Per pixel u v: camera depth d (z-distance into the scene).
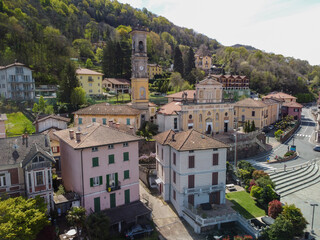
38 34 109.69
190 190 35.06
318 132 74.38
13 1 122.44
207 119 64.31
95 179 32.78
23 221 23.06
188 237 31.03
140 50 68.06
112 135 34.28
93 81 102.69
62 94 82.44
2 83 80.81
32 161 28.39
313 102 157.00
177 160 35.03
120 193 34.69
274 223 30.41
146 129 60.88
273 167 53.16
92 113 62.41
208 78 63.62
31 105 76.94
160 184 40.78
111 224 30.56
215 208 36.22
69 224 29.30
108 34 180.25
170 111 64.00
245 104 82.44
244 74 160.88
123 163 34.62
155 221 34.00
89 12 194.88
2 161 28.58
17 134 58.91
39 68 102.12
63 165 38.44
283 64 186.25
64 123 57.19
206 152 35.59
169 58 185.25
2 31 98.12
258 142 62.75
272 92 140.12
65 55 114.75
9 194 28.97
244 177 44.25
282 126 84.00
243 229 32.75
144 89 69.56
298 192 43.81
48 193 29.69
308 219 35.81
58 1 166.00
